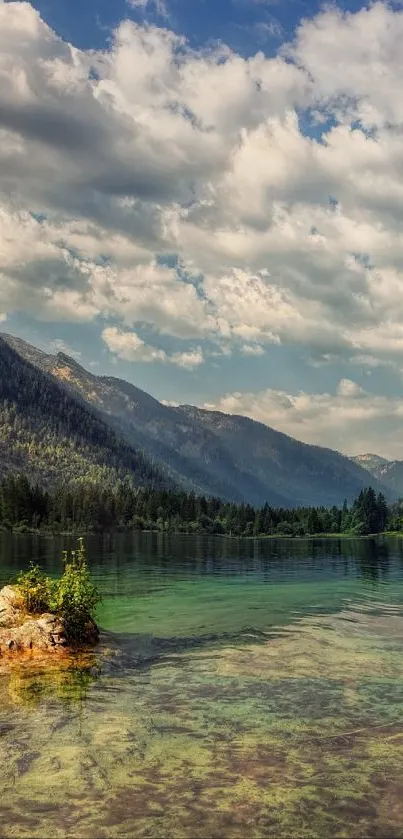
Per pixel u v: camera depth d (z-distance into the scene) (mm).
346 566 84438
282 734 15539
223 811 11320
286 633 30719
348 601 44438
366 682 20766
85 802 11633
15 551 104500
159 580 60406
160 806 11492
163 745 14672
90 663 23172
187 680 20953
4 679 20703
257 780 12727
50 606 27094
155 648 26766
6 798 11805
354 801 11828
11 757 13836
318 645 27438
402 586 56250
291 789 12312
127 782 12547
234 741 15000
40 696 18766
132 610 39031
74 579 27844
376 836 10539
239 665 23344
